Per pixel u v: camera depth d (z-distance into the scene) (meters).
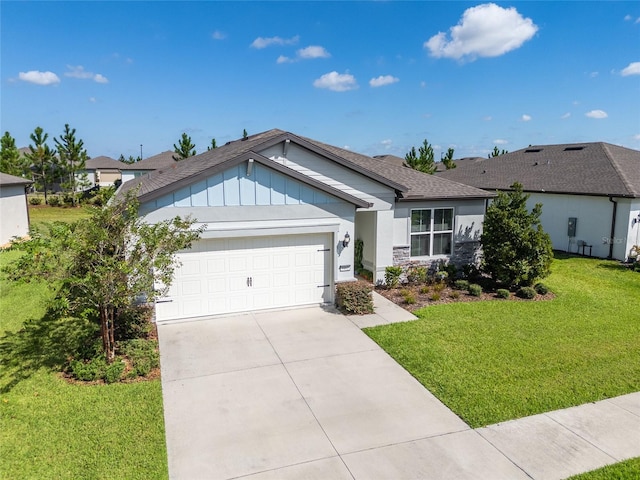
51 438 6.69
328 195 12.70
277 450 6.58
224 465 6.23
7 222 23.88
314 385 8.54
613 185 19.81
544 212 22.83
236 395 8.14
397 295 14.41
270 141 13.59
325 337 10.86
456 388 8.34
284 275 12.82
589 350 9.97
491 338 10.70
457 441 6.79
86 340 10.10
